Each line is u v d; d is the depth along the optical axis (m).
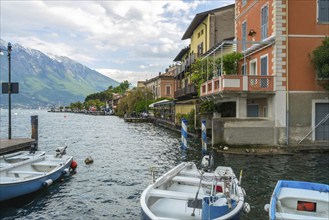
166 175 10.66
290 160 18.20
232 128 21.33
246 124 21.34
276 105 21.31
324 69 20.12
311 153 20.33
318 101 21.41
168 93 72.88
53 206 11.47
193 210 8.51
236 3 29.58
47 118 99.12
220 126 21.50
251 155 19.78
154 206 9.14
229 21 36.47
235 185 9.67
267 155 19.72
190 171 12.29
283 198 9.20
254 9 25.20
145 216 7.42
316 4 21.34
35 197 12.37
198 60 31.73
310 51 21.38
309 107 21.44
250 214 10.16
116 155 22.34
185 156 20.91
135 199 12.28
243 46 27.19
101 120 80.50
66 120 83.12
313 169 16.05
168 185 10.69
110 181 14.83
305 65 21.39
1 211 10.93
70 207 11.38
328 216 8.75
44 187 12.76
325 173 15.27
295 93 21.39
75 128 51.56
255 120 21.38
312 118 21.42
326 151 20.69
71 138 35.00
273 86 21.41
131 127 52.38
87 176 15.71
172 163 18.95
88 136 37.28
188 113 35.25
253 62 25.34
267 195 11.98
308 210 8.98
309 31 21.34
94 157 21.48
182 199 8.71
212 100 27.50
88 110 149.38
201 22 39.72
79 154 22.94
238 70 28.19
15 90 23.83
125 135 38.09
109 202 11.94
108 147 26.95
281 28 21.30
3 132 45.47
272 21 21.77
